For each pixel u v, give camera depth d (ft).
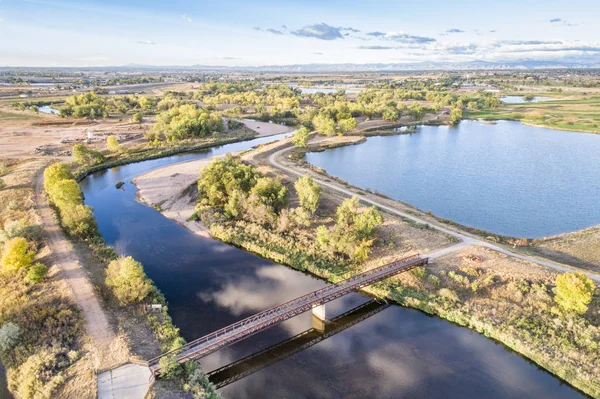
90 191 345.31
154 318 162.40
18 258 185.57
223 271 210.38
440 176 383.45
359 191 329.52
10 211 269.64
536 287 177.78
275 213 261.24
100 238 237.86
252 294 189.06
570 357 143.74
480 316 168.35
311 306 165.17
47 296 169.58
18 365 133.80
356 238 224.53
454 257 210.59
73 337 146.10
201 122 568.82
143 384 125.49
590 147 499.92
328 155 472.85
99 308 162.71
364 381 138.31
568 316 160.25
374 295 190.70
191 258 223.92
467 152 481.46
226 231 247.70
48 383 123.85
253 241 237.25
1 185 319.68
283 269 213.87
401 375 141.28
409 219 264.31
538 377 140.97
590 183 357.61
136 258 223.10
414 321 171.94
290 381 138.41
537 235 256.52
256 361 148.46
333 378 139.85
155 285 195.31
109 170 417.90
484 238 239.30
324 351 153.89
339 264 213.05
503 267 197.67
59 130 593.83
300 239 238.07
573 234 249.55
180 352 139.13
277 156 442.09
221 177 305.73
